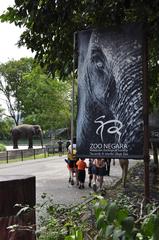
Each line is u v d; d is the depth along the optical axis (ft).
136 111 22.94
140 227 7.97
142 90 22.91
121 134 23.21
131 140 22.89
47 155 150.20
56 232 15.37
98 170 58.59
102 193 13.29
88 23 33.96
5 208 12.14
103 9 30.68
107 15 31.01
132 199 15.42
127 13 31.35
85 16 33.22
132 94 23.03
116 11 30.40
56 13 33.42
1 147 152.97
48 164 111.75
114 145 23.44
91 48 24.18
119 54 23.38
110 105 23.57
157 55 36.88
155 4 28.04
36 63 40.50
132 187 49.49
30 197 12.72
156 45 32.83
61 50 37.27
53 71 39.27
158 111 50.78
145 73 22.89
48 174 85.15
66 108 215.10
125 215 7.95
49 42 37.35
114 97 23.45
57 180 73.82
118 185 55.42
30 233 12.61
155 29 28.86
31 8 33.58
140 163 85.81
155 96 42.27
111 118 23.58
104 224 8.04
